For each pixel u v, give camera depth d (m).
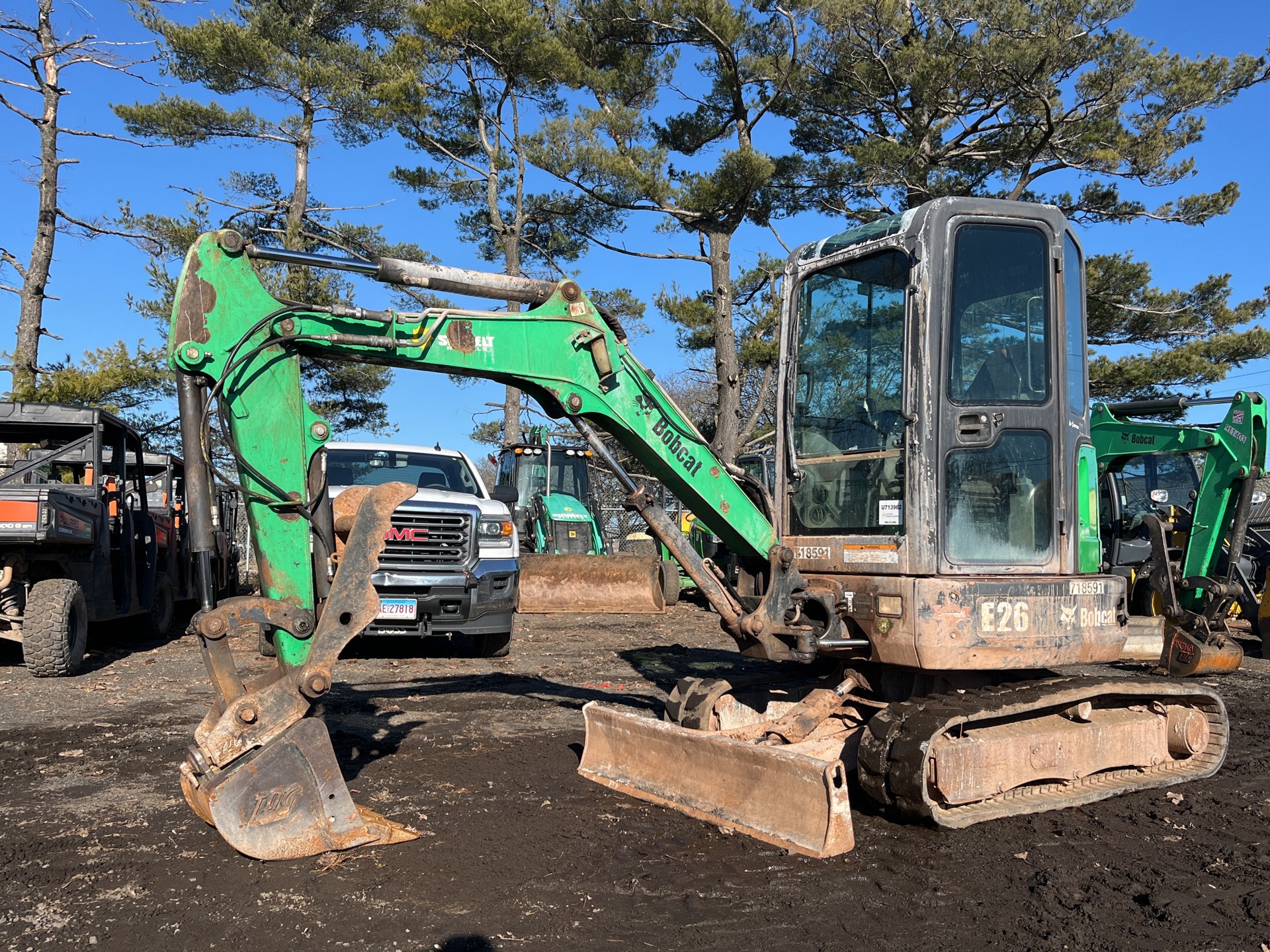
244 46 20.73
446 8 19.00
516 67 20.02
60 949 3.43
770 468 15.16
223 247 4.38
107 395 21.02
